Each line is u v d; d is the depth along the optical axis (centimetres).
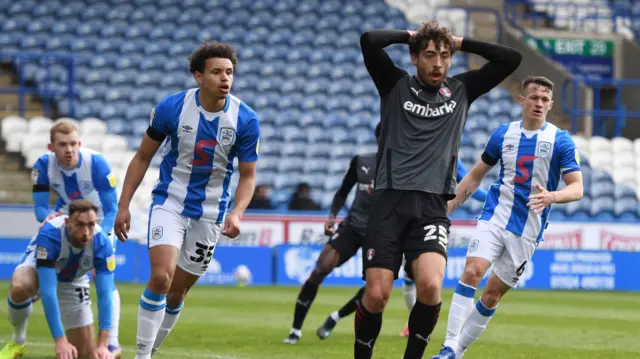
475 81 1770
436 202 1684
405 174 1678
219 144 1777
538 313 3625
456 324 1942
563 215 5828
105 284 1934
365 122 6319
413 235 1673
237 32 7175
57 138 2162
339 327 3039
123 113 6197
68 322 2081
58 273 2006
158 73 6600
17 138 5741
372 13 7562
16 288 2053
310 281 2611
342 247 2650
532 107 2019
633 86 7344
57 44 6769
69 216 1869
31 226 4841
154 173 5516
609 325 3247
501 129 2069
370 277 1656
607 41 7906
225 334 2812
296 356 2322
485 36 7650
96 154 2236
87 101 6297
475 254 1995
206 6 7394
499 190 2044
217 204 1822
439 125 1703
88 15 7150
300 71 6806
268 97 6512
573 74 7744
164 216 1777
